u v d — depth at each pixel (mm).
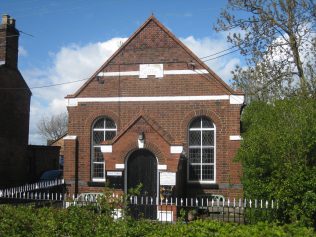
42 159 30125
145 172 18750
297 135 12906
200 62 20500
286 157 13031
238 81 26250
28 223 9398
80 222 9117
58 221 9234
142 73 21047
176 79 20688
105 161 19031
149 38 21188
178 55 20797
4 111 26297
